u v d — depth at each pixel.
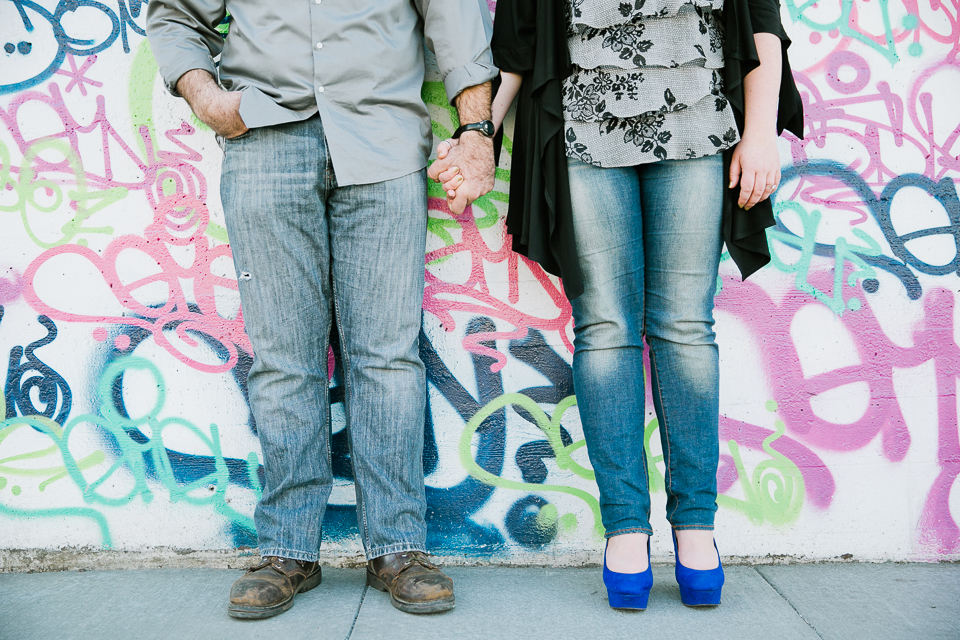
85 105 1.73
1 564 1.71
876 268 1.75
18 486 1.72
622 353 1.44
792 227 1.75
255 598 1.38
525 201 1.52
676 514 1.45
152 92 1.73
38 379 1.73
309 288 1.49
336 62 1.46
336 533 1.72
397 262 1.50
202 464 1.72
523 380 1.74
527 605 1.46
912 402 1.74
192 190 1.73
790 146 1.75
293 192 1.45
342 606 1.45
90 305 1.73
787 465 1.74
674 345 1.44
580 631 1.33
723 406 1.74
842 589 1.54
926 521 1.73
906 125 1.75
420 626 1.36
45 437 1.72
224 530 1.72
